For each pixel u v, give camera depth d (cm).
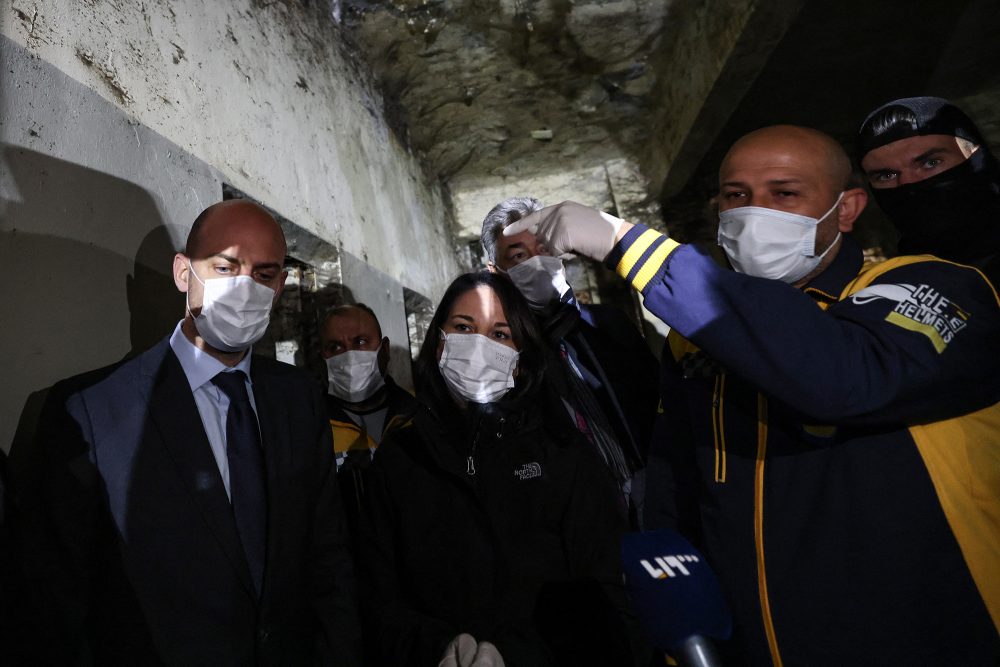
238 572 122
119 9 189
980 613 80
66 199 153
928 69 477
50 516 112
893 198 150
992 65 475
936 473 83
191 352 141
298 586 132
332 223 336
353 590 142
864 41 438
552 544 137
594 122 591
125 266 170
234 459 132
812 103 516
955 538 82
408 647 123
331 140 362
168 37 215
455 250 655
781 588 90
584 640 128
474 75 503
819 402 80
